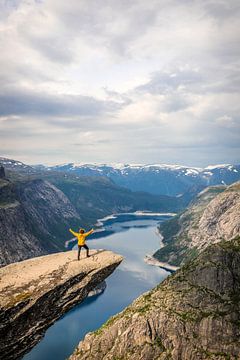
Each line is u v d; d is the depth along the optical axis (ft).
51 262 120.37
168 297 596.70
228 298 597.11
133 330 540.93
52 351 598.75
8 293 101.76
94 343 546.26
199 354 521.65
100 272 118.52
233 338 540.11
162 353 518.78
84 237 125.39
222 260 655.76
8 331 97.60
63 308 108.99
